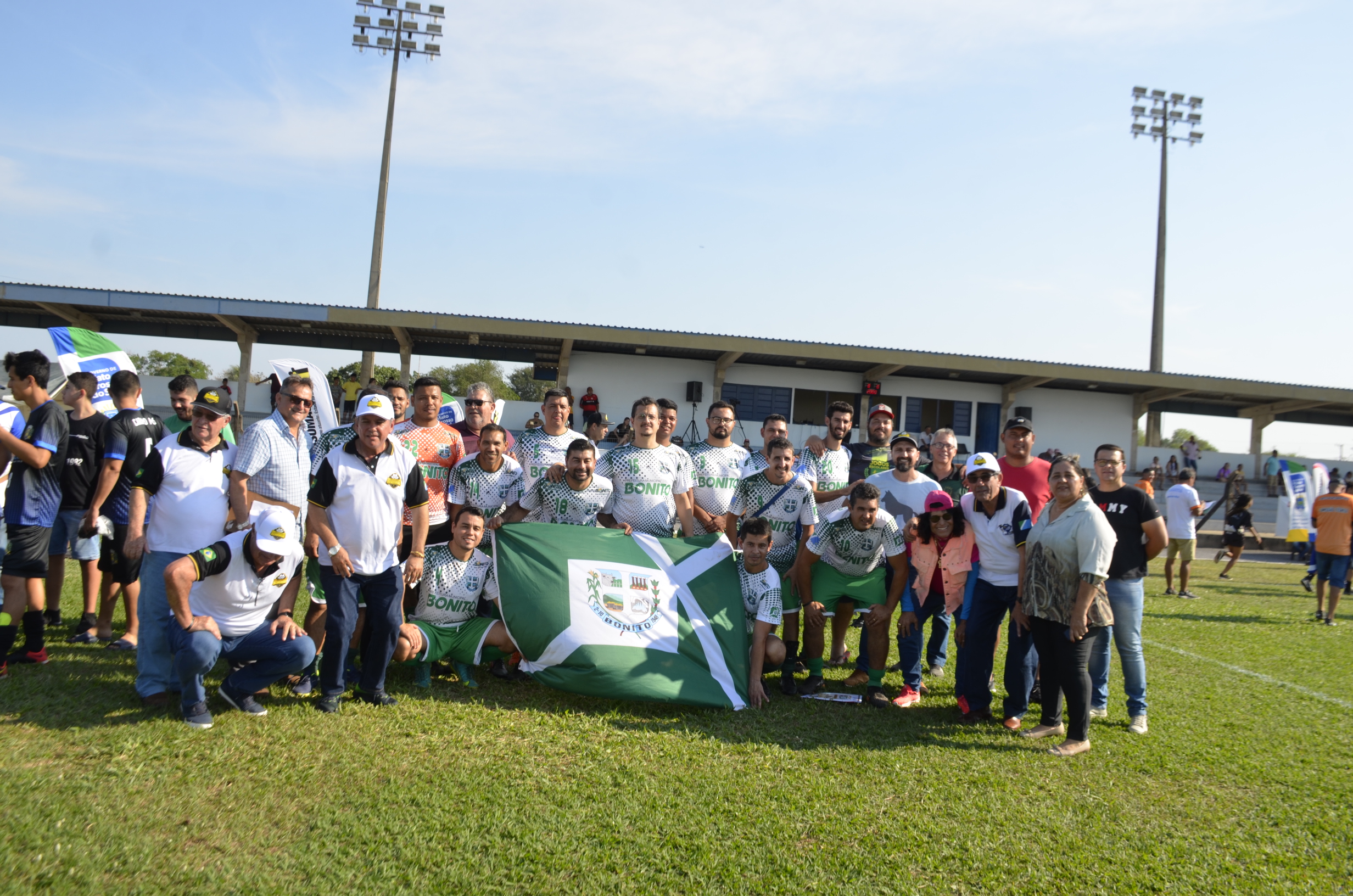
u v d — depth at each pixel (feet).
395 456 16.69
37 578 17.28
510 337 70.54
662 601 19.15
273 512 14.92
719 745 15.71
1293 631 31.12
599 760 14.57
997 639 18.45
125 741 13.75
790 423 78.79
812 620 19.48
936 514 18.78
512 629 18.48
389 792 12.73
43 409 17.21
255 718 15.30
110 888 9.86
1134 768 15.92
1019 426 21.21
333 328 72.02
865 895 10.78
